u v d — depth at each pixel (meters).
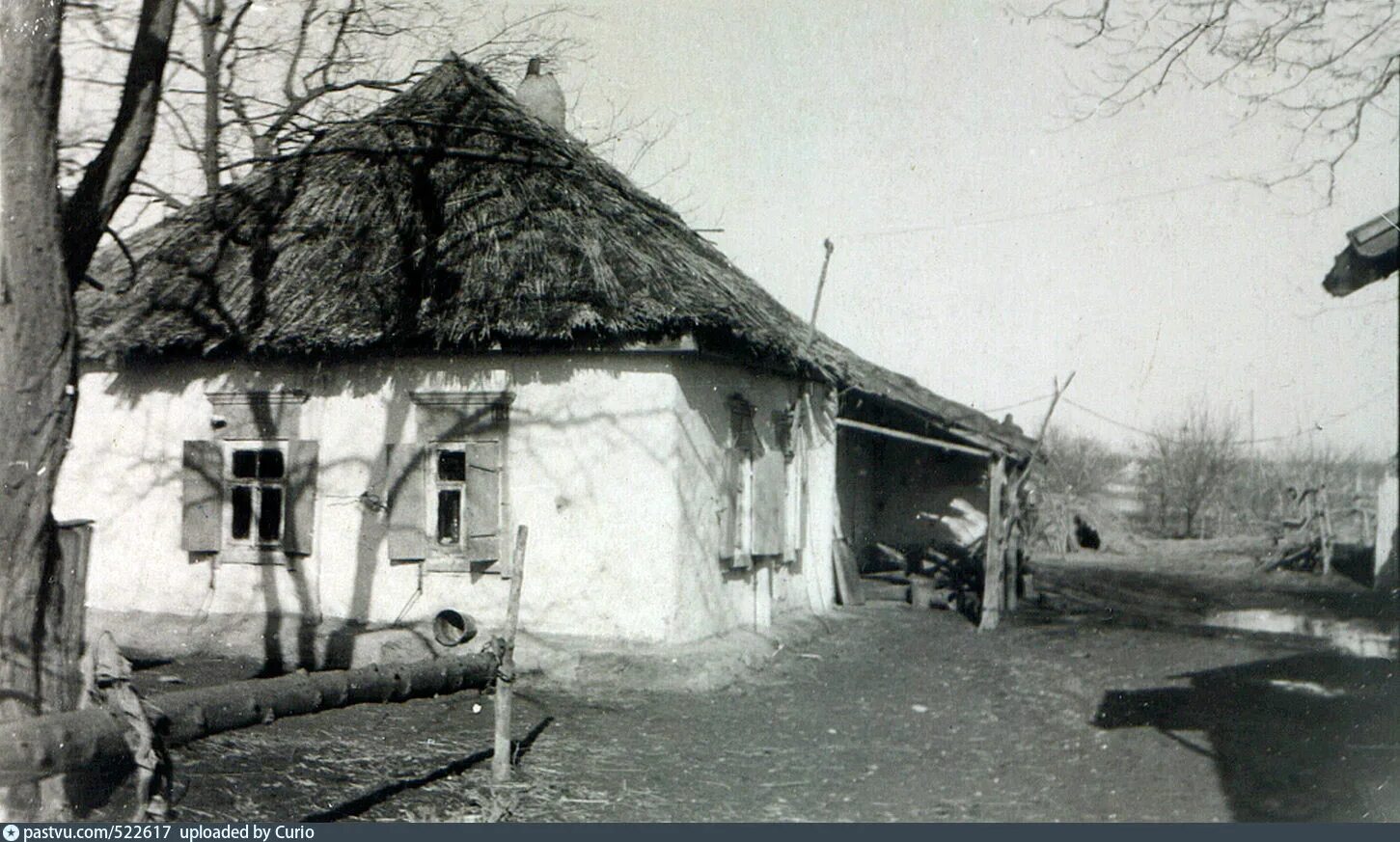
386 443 11.49
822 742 8.70
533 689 10.22
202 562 11.97
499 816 6.45
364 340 11.05
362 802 6.60
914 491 22.53
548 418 11.12
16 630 5.75
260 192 13.00
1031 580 20.73
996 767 7.90
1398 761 7.81
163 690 9.91
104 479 12.33
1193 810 6.62
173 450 12.16
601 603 10.89
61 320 5.96
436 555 11.32
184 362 12.12
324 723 8.70
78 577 6.07
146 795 5.30
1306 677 11.49
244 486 12.09
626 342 10.71
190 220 13.16
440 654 10.80
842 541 18.42
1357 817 6.41
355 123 13.48
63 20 6.01
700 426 11.51
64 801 5.63
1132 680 11.48
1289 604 19.45
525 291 10.91
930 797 7.08
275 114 17.39
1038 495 33.25
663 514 10.83
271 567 11.77
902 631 15.48
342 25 17.52
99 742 5.11
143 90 6.48
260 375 11.88
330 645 11.12
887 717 9.66
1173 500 42.50
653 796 7.06
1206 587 22.77
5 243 5.82
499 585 11.16
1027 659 13.02
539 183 12.12
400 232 11.87
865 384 17.95
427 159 12.48
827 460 17.05
